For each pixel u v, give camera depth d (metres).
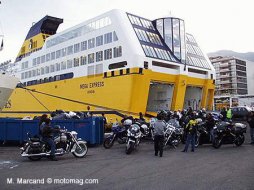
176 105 30.56
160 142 10.73
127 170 7.98
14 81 21.00
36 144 9.71
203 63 36.19
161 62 28.61
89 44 32.34
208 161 9.31
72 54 34.81
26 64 44.53
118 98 27.30
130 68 26.42
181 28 32.84
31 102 41.34
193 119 11.97
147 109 33.78
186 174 7.28
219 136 12.80
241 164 8.60
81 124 14.35
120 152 12.09
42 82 39.78
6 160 10.04
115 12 29.83
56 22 43.94
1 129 14.97
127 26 28.70
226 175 7.07
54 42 38.88
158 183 6.33
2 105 21.16
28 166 8.77
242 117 32.53
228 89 94.12
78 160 9.95
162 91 32.16
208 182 6.35
